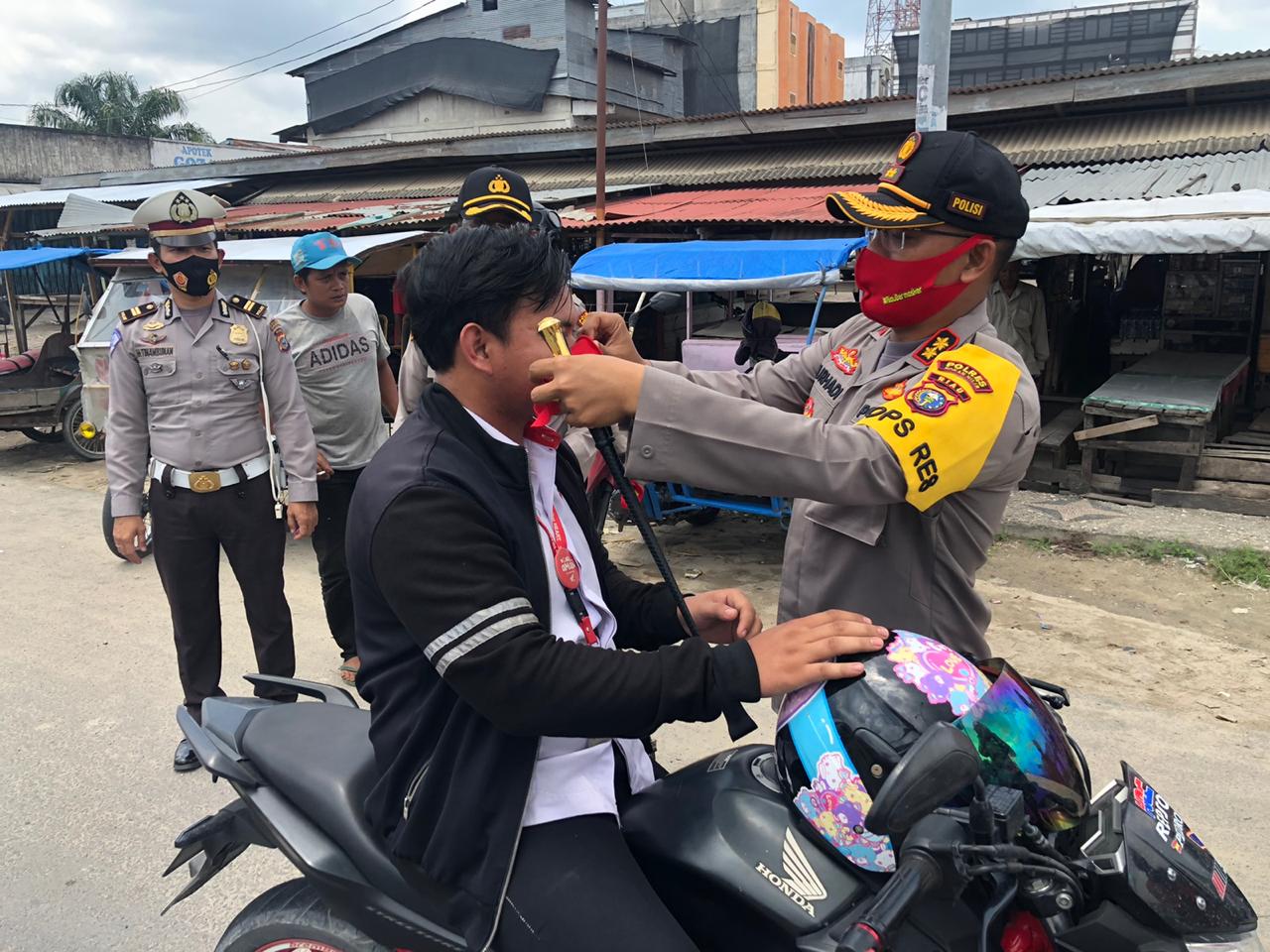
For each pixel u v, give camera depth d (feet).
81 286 47.01
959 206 5.28
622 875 4.81
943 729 4.00
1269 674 13.85
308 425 12.16
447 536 4.41
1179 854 4.47
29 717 12.80
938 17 20.15
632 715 4.40
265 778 5.92
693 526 22.31
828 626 4.67
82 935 8.75
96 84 98.73
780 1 93.45
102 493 25.82
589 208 34.37
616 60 79.36
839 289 27.61
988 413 5.21
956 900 4.40
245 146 94.48
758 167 38.11
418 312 4.74
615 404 4.77
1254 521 21.12
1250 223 21.08
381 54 82.99
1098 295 35.76
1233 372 26.04
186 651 11.80
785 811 4.91
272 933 5.89
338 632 13.96
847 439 5.01
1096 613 16.35
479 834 4.75
